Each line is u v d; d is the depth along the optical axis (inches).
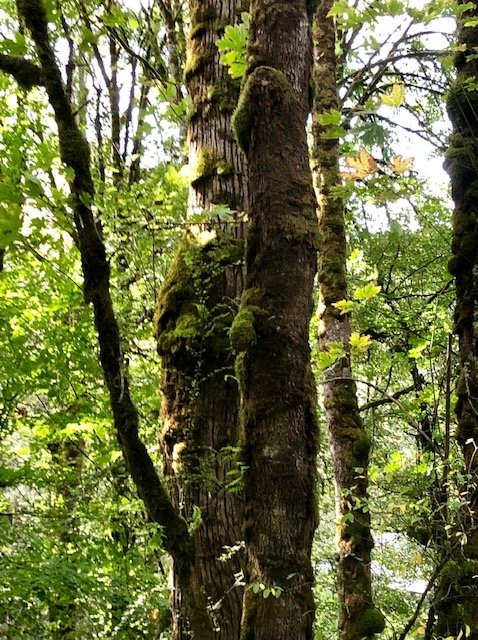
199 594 82.7
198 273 151.4
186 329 145.6
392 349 291.7
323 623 299.9
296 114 96.5
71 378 248.8
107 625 230.5
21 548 227.5
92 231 80.3
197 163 162.6
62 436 248.2
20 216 74.1
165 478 145.7
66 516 233.3
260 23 99.4
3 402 243.1
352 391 210.2
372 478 160.4
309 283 93.8
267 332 90.5
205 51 169.6
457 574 102.6
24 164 110.7
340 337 213.9
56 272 201.8
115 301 197.2
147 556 235.1
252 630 85.1
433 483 129.6
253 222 94.6
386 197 99.4
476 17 117.0
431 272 327.9
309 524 89.0
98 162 261.1
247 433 90.4
